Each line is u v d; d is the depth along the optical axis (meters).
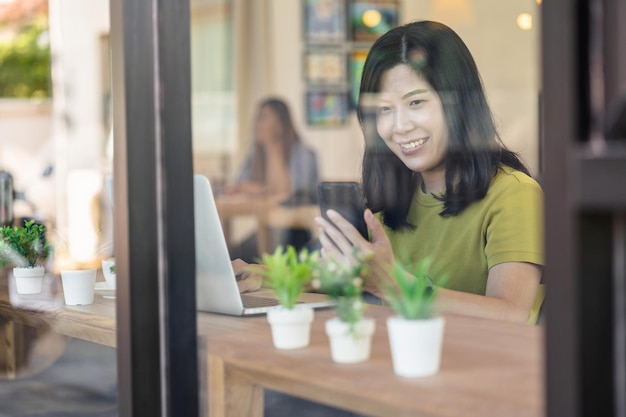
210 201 1.81
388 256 1.77
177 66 1.74
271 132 7.42
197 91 2.11
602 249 0.96
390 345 1.49
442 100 2.28
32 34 4.02
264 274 1.74
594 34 0.95
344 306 1.56
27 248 2.38
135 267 1.71
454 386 1.38
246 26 7.86
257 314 1.72
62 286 2.20
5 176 3.36
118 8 1.69
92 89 3.44
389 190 2.13
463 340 1.54
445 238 2.01
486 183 2.05
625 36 0.95
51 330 2.22
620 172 0.91
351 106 8.01
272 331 1.68
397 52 2.43
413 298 1.47
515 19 6.34
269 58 7.97
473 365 1.43
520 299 1.89
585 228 0.95
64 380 2.17
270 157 7.29
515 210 1.98
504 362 1.43
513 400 1.30
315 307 1.62
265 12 7.96
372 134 2.39
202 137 2.26
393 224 2.05
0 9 4.19
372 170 2.24
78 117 3.53
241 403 1.71
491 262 1.97
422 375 1.43
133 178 1.70
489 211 2.00
